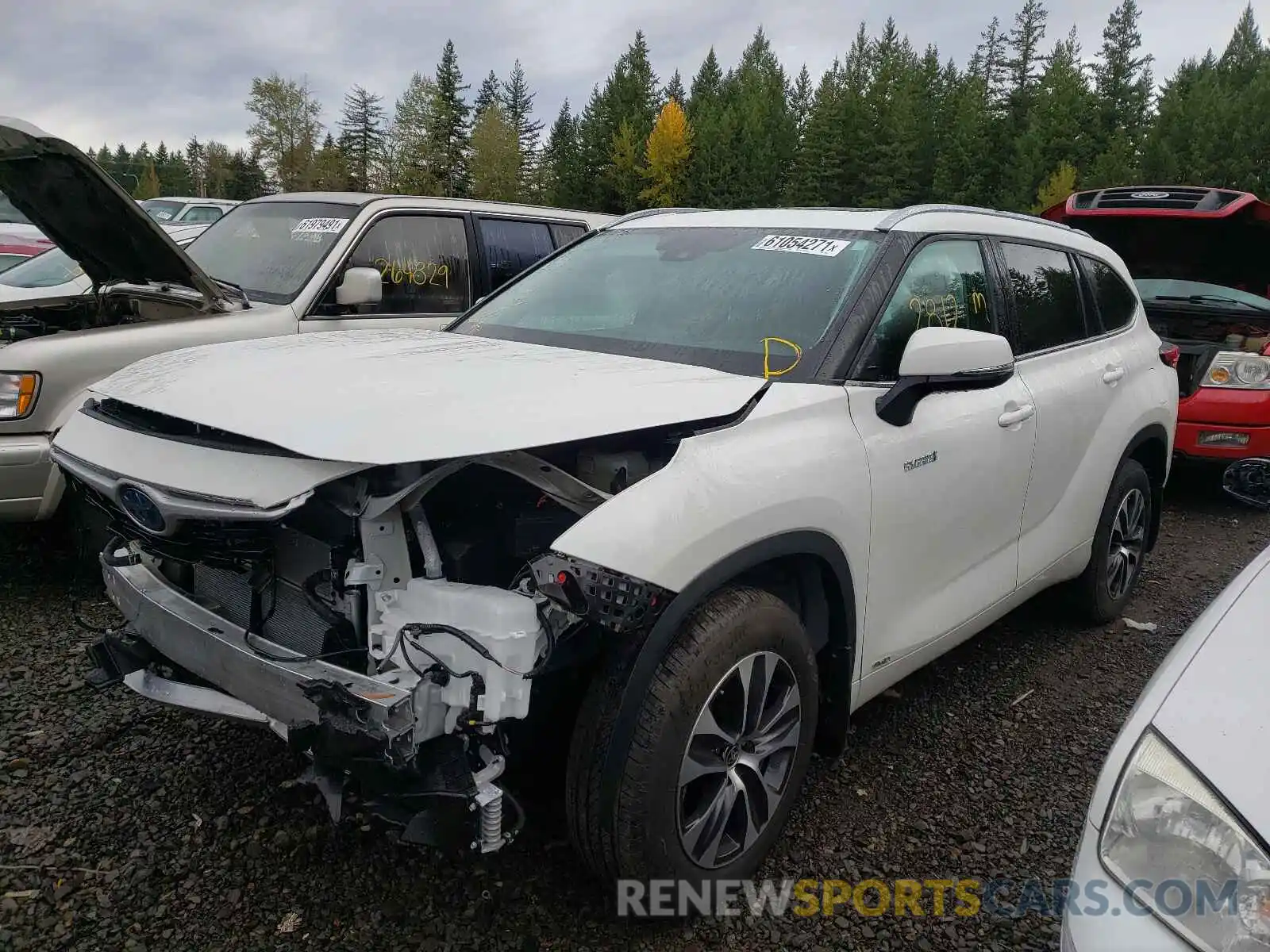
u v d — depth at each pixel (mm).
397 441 2012
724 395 2447
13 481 4035
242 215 6492
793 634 2455
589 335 3154
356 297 5324
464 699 2002
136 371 2770
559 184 98938
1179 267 8008
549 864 2562
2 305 5367
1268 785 1570
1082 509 3965
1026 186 76812
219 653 2277
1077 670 4023
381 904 2395
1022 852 2766
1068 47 107500
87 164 4273
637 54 105500
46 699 3379
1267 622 1951
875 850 2742
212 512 2094
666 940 2330
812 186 86250
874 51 125875
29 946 2221
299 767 2973
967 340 2672
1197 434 6809
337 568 2232
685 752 2176
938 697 3727
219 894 2416
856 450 2627
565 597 1986
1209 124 74625
